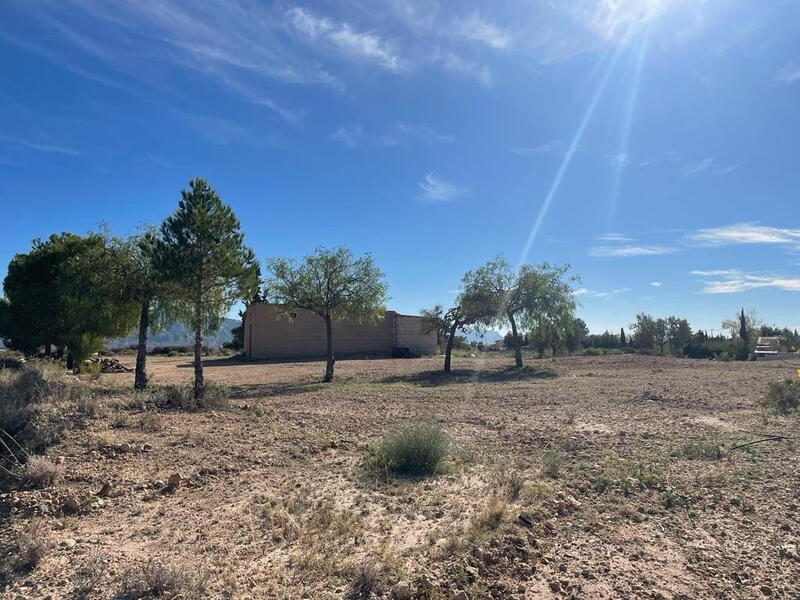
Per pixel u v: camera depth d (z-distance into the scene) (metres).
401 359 44.53
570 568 5.12
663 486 7.60
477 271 31.66
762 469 8.29
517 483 7.56
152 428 10.79
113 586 4.71
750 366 31.72
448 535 5.81
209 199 17.36
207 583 4.79
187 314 19.59
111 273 18.78
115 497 7.09
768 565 5.15
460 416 14.48
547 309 31.66
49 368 15.28
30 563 5.12
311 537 5.83
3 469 7.56
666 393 18.75
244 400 17.67
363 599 4.53
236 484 7.81
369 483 7.91
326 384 24.30
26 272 27.73
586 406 16.23
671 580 4.88
